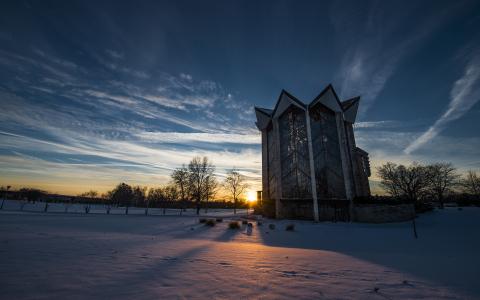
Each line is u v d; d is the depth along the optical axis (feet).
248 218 110.42
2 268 15.64
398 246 36.40
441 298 12.84
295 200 102.53
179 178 174.09
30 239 29.01
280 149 121.08
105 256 21.16
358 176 119.24
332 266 20.54
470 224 68.39
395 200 95.25
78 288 12.71
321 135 112.57
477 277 17.33
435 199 152.56
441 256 27.07
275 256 24.95
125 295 12.00
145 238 37.50
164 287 13.44
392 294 13.39
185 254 24.04
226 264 19.99
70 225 55.88
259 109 142.51
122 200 291.38
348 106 127.13
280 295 12.80
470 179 179.52
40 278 14.05
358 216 91.50
